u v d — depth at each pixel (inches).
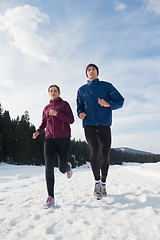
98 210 76.1
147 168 546.0
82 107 117.3
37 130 116.4
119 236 53.1
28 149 1734.7
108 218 66.9
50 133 103.0
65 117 102.4
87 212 74.7
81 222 63.7
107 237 52.6
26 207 89.0
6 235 57.0
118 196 100.2
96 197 93.6
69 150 106.2
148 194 100.7
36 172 863.7
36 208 85.8
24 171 914.7
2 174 724.7
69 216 70.3
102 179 105.5
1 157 1574.8
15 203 99.1
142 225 59.7
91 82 112.5
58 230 59.4
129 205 81.7
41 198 110.3
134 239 50.5
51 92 114.1
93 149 100.3
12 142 1689.2
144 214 69.2
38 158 1791.3
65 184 187.2
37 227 62.1
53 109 110.7
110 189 131.0
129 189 124.7
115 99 109.3
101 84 112.3
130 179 244.1
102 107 107.7
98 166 98.1
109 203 87.8
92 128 105.7
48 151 99.8
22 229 60.7
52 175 91.6
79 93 117.7
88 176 316.5
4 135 1765.5
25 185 206.4
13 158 1672.0
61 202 94.1
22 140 1723.7
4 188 178.7
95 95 109.7
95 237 52.7
